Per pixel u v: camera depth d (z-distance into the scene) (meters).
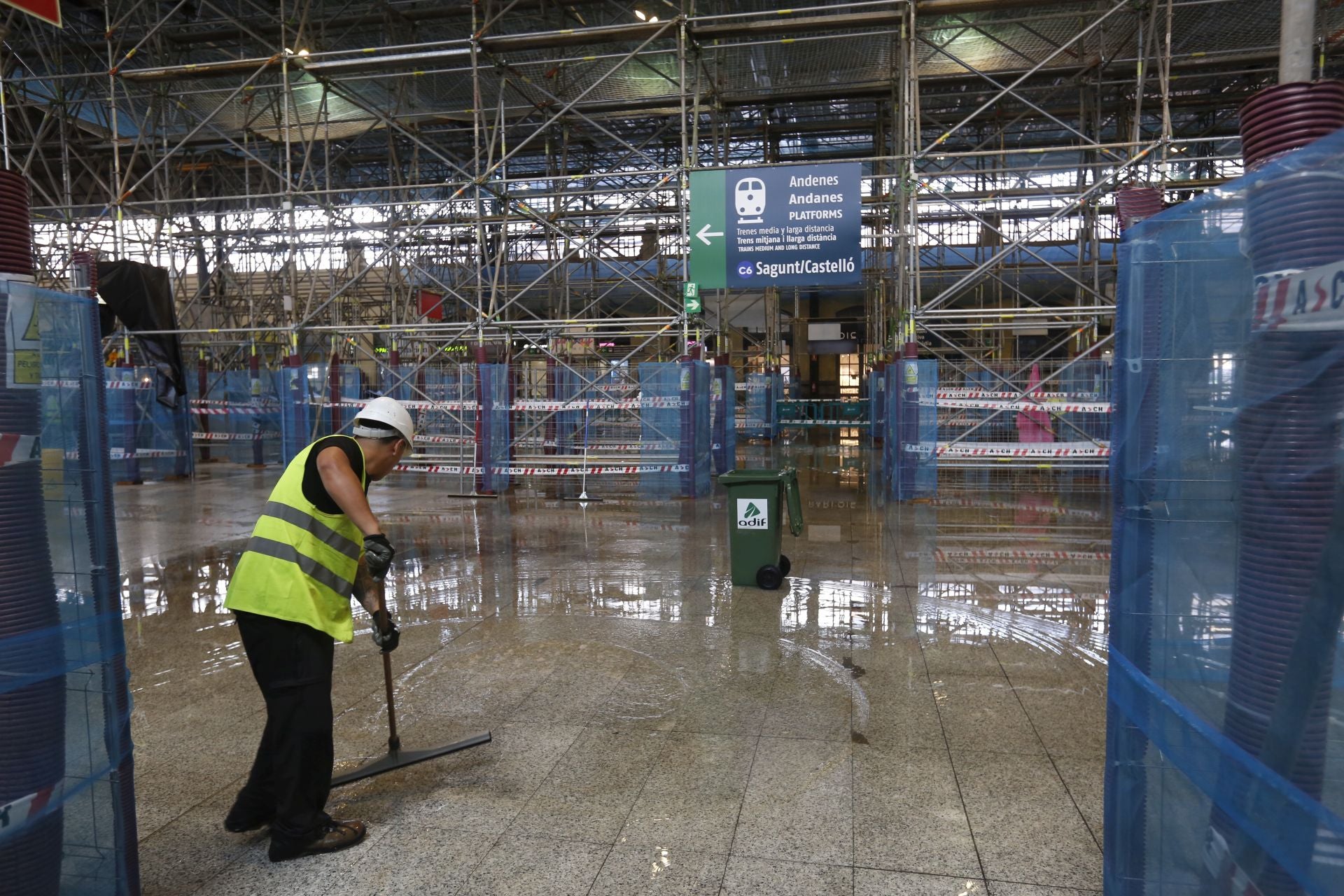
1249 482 1.92
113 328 14.77
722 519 11.23
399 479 15.98
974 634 6.00
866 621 6.32
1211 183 11.31
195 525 10.80
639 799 3.60
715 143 16.80
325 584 3.08
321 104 15.73
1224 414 2.08
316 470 3.11
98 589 2.44
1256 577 1.90
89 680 2.43
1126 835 2.45
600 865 3.09
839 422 27.39
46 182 21.55
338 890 2.94
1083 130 17.17
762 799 3.59
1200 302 2.12
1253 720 1.90
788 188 11.75
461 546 9.41
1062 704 4.66
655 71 15.01
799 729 4.33
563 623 6.33
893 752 4.05
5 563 2.19
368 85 17.03
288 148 14.08
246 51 17.25
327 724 3.15
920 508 11.92
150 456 15.77
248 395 19.09
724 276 12.03
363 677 5.18
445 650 5.70
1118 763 2.49
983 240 22.50
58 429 2.35
